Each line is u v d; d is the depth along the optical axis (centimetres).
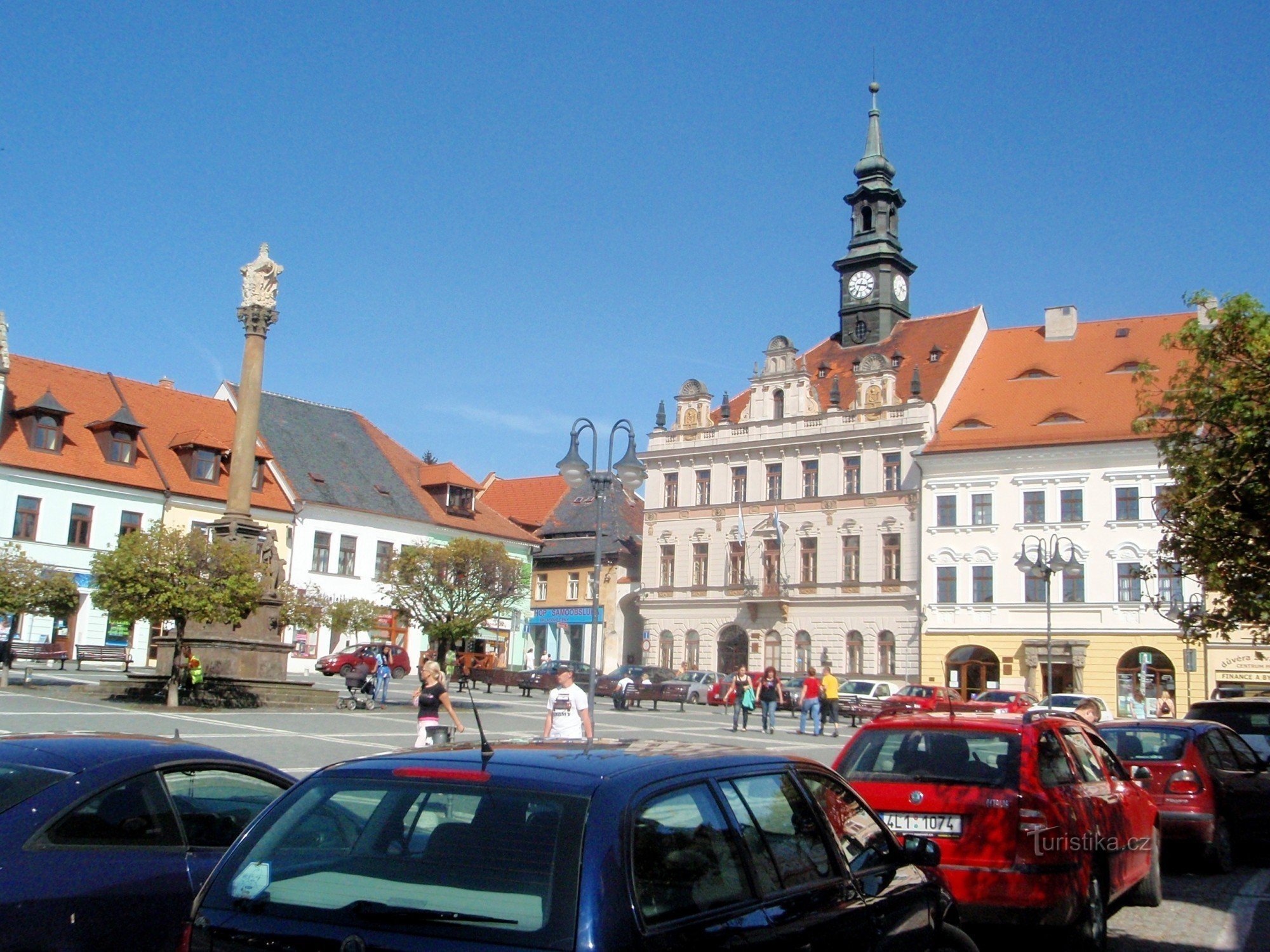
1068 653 5456
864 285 6925
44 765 680
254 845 477
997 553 5700
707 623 6600
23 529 5153
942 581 5822
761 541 6481
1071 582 5528
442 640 3919
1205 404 1171
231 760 767
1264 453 1123
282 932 432
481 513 7381
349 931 425
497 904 421
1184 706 5197
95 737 754
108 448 5522
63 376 5722
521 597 4081
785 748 2984
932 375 6291
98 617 5284
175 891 675
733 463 6681
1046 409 5875
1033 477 5666
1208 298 1216
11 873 609
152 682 3247
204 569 3084
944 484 5881
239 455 3494
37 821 637
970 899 858
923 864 664
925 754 937
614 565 7281
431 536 6831
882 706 4500
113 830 670
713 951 446
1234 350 1179
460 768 477
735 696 3600
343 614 3894
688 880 462
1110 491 5494
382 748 2330
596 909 411
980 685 5688
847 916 548
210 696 3152
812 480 6391
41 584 3516
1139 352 5972
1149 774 1184
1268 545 1131
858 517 6162
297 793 495
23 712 2581
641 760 500
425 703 1886
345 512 6400
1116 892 991
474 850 443
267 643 3406
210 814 735
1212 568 1174
